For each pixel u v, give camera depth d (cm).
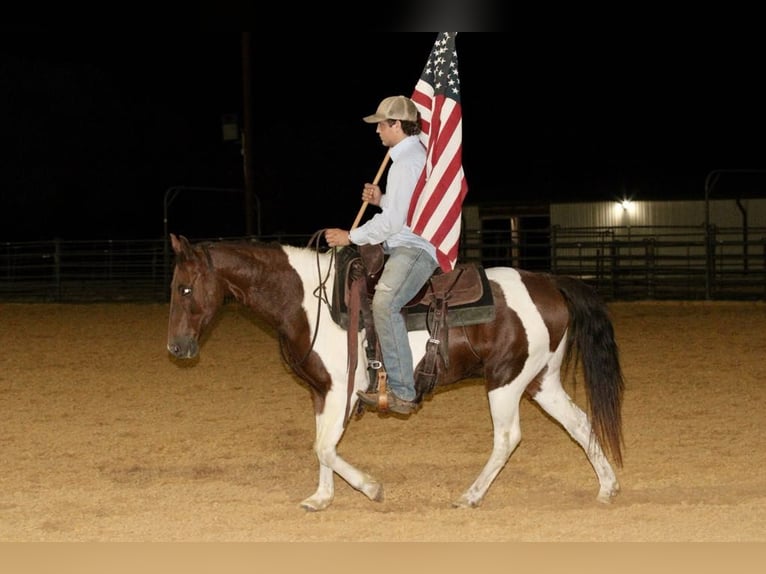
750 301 1970
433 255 586
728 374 1110
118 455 776
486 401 959
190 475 713
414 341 593
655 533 548
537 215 2784
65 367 1244
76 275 2388
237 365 1238
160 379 1145
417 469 719
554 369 624
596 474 678
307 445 807
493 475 607
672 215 2642
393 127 574
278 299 600
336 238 581
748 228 2064
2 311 2052
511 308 601
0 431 870
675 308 1877
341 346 593
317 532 562
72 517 598
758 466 707
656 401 966
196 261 592
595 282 2173
